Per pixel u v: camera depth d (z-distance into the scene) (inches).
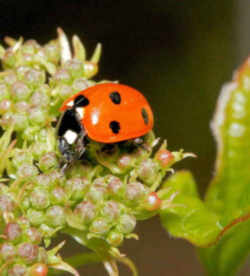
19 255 3.9
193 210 4.3
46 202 4.0
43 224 4.0
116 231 4.0
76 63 4.3
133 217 4.0
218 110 4.6
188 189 4.5
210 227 4.3
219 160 4.5
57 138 4.1
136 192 4.0
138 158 4.1
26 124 4.2
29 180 4.1
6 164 4.1
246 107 4.5
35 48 4.4
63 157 4.1
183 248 6.9
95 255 4.1
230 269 4.4
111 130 4.1
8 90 4.2
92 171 4.1
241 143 4.5
